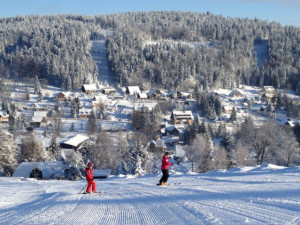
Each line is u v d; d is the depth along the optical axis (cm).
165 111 10912
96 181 2253
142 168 4412
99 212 751
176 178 1797
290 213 611
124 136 7038
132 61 15750
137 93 12862
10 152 4162
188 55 17175
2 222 696
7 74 14988
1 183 2230
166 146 7288
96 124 7925
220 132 7306
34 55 16238
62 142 6438
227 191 1012
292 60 17512
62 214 742
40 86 13400
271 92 13550
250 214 612
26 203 1059
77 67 14538
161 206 776
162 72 14762
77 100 10525
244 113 10338
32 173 4138
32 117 8975
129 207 803
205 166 4478
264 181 1298
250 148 5072
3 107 10488
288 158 4453
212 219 581
